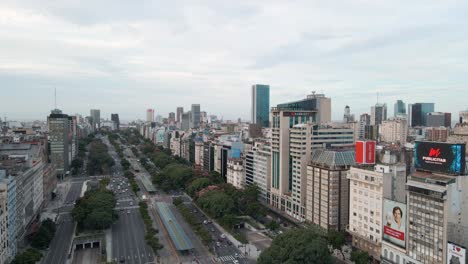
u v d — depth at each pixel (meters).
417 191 195.88
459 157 188.50
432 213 187.75
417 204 196.00
